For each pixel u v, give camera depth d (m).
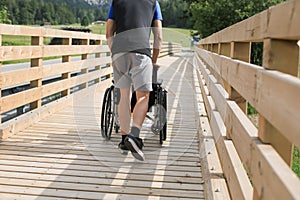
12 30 4.21
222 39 4.08
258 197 1.60
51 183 3.02
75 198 2.77
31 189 2.90
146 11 3.37
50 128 4.69
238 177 2.14
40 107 5.32
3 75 4.11
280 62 1.62
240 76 2.34
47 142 4.09
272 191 1.34
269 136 1.64
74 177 3.16
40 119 5.12
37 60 5.09
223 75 3.53
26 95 4.79
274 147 1.64
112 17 3.46
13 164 3.40
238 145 2.20
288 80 1.27
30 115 4.83
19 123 4.49
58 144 4.02
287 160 1.64
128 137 3.32
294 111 1.18
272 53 1.62
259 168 1.58
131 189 2.97
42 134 4.41
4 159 3.52
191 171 3.39
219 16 22.00
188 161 3.66
